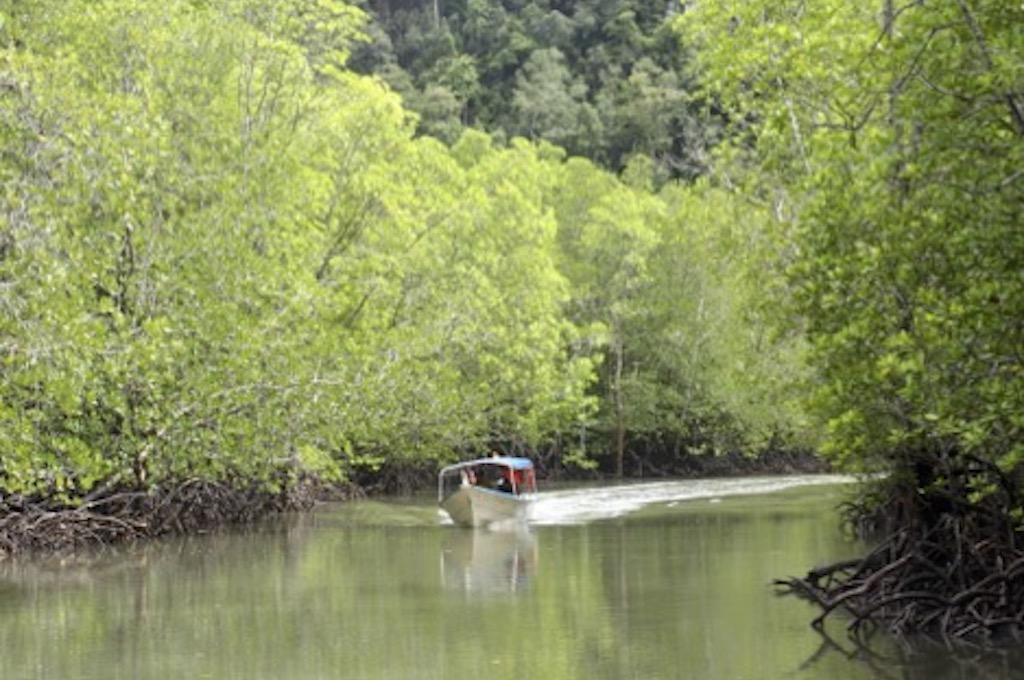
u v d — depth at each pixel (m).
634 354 85.81
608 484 76.06
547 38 156.62
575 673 22.25
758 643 24.50
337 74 58.75
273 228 48.91
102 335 36.94
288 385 44.56
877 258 22.03
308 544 42.75
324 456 49.03
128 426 40.56
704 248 61.06
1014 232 20.16
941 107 20.47
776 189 35.91
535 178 77.56
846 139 23.67
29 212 34.78
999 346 20.50
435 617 27.86
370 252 57.19
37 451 36.84
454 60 151.38
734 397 80.00
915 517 27.53
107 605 29.56
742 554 37.72
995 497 25.77
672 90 134.88
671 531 45.44
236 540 43.84
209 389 42.00
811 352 24.59
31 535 38.59
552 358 72.56
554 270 72.50
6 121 36.28
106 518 40.78
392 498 64.75
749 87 39.88
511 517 50.59
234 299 44.03
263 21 56.19
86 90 41.31
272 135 52.50
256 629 26.55
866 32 26.12
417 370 58.62
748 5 32.72
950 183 20.59
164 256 41.84
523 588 31.94
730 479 80.69
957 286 21.47
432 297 61.28
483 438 68.56
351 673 22.36
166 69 48.53
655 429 85.06
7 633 26.17
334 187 57.41
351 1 151.88
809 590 28.78
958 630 24.75
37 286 34.94
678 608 28.50
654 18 156.25
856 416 23.83
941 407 21.02
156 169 42.34
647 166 100.75
